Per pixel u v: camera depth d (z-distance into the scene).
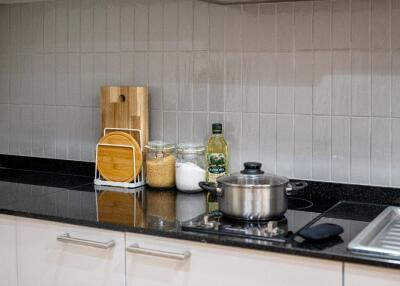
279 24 2.10
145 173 2.34
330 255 1.43
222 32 2.21
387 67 1.94
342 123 2.03
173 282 1.65
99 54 2.47
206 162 2.21
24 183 2.40
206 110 2.27
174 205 1.99
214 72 2.24
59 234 1.84
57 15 2.56
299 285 1.49
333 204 2.00
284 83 2.11
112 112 2.38
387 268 1.37
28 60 2.66
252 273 1.54
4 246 1.95
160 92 2.36
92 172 2.54
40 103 2.65
